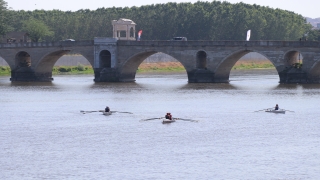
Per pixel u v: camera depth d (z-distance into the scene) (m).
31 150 137.25
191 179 116.19
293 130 158.50
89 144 142.88
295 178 116.69
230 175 118.44
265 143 143.50
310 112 186.38
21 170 121.69
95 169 122.25
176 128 161.50
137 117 179.88
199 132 156.12
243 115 182.00
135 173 119.56
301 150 136.50
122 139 148.12
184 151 135.75
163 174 119.06
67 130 159.50
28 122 172.12
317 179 116.19
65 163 126.38
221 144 142.38
